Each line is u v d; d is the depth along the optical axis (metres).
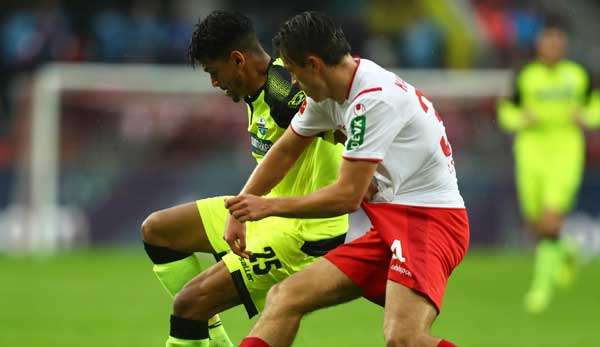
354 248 20.38
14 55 65.50
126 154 57.75
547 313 38.78
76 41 65.81
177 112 58.38
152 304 39.97
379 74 19.33
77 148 57.59
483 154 58.75
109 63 65.56
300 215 19.11
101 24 66.81
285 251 22.12
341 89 19.25
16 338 32.28
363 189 19.08
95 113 58.00
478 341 32.47
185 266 22.83
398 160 19.64
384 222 19.86
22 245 56.62
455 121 59.50
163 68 58.62
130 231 57.19
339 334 33.81
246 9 73.62
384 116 19.03
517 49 71.62
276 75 21.41
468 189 58.19
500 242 58.25
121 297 41.69
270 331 19.73
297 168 22.34
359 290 20.31
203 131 58.19
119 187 57.19
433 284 19.41
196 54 21.41
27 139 57.53
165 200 57.22
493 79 59.59
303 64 19.05
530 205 43.28
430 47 69.06
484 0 74.00
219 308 21.77
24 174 57.19
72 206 56.94
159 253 22.69
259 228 22.41
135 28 66.88
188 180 57.31
